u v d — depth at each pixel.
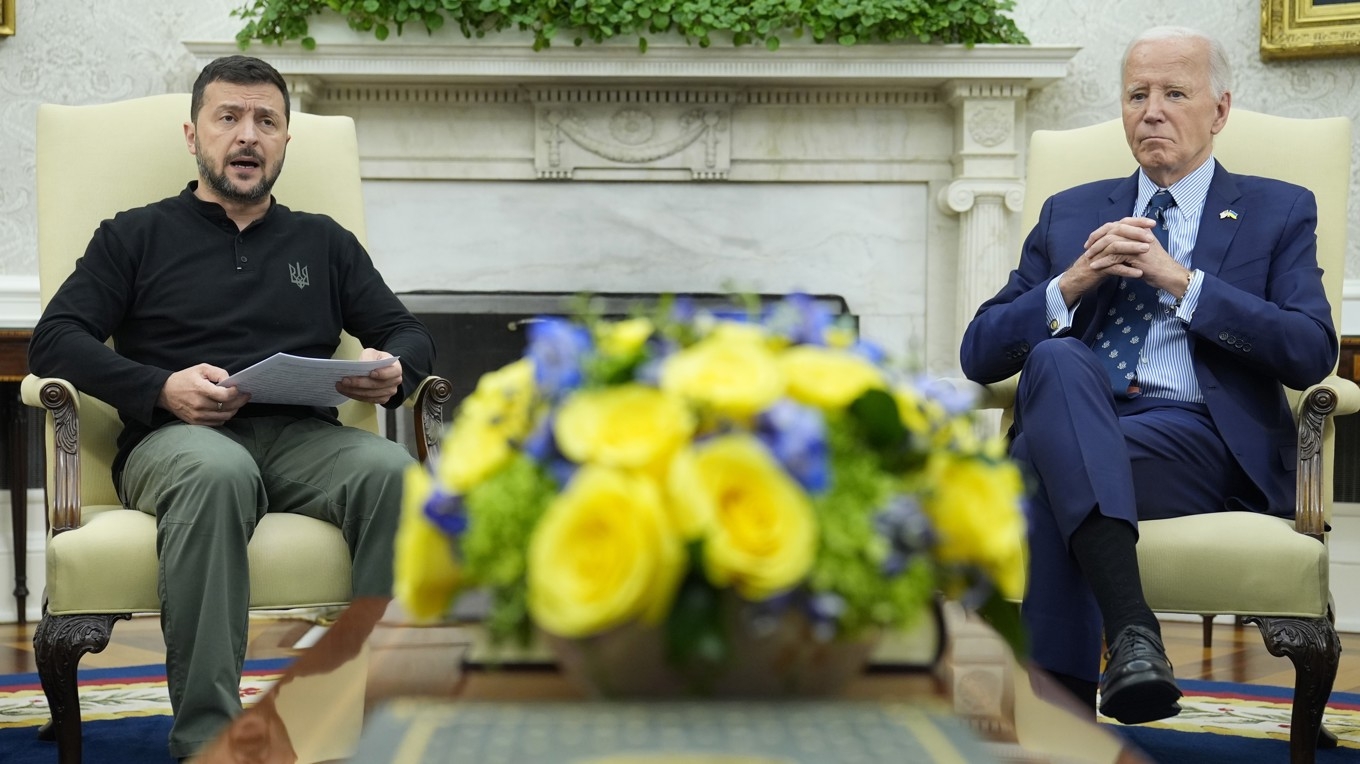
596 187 3.46
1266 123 2.24
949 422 0.74
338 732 0.75
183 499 1.66
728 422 0.68
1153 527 1.72
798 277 3.48
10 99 3.36
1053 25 3.49
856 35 3.32
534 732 0.69
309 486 1.85
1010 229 3.45
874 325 3.49
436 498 0.71
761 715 0.71
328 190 2.32
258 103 2.08
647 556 0.63
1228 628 3.27
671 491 0.64
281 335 2.09
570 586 0.65
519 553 0.68
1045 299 1.98
